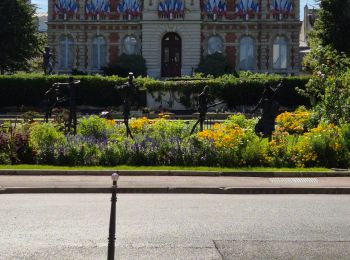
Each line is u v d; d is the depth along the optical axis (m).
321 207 16.41
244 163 23.23
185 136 26.22
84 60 69.12
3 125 26.92
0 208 15.76
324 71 29.31
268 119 26.47
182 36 67.81
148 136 25.50
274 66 67.88
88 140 24.28
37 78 50.41
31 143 23.84
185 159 23.42
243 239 12.91
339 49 60.75
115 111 48.78
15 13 62.84
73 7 69.00
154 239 12.81
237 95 49.12
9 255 11.57
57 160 23.33
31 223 14.05
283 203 17.02
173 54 68.56
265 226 14.05
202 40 68.25
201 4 68.38
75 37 69.00
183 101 49.38
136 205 16.39
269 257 11.69
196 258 11.57
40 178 20.33
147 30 67.75
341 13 60.69
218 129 24.72
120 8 68.88
